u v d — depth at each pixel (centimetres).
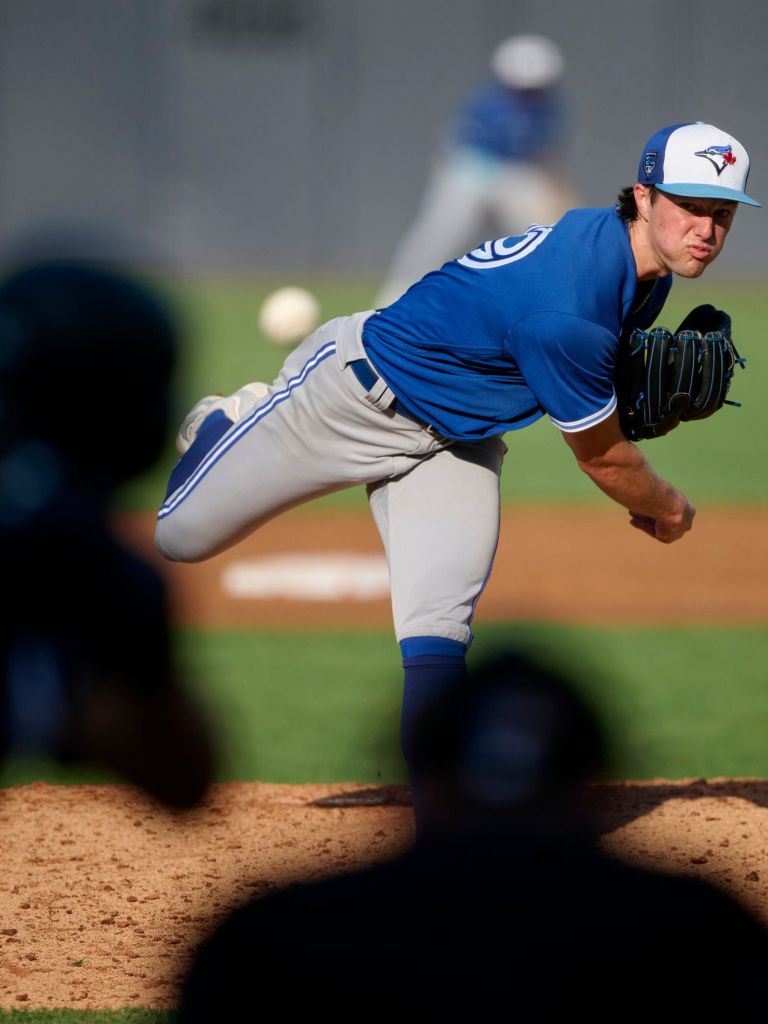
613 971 536
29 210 9219
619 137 9281
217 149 9312
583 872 542
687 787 1650
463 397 1260
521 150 6494
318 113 9306
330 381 1279
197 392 4738
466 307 1234
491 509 1322
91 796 1625
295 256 9406
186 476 1386
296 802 1622
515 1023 541
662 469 4444
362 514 3900
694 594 3041
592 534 3603
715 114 9219
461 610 1285
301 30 9219
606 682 2358
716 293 8412
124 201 9288
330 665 2528
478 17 9231
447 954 545
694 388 1291
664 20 9162
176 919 1262
